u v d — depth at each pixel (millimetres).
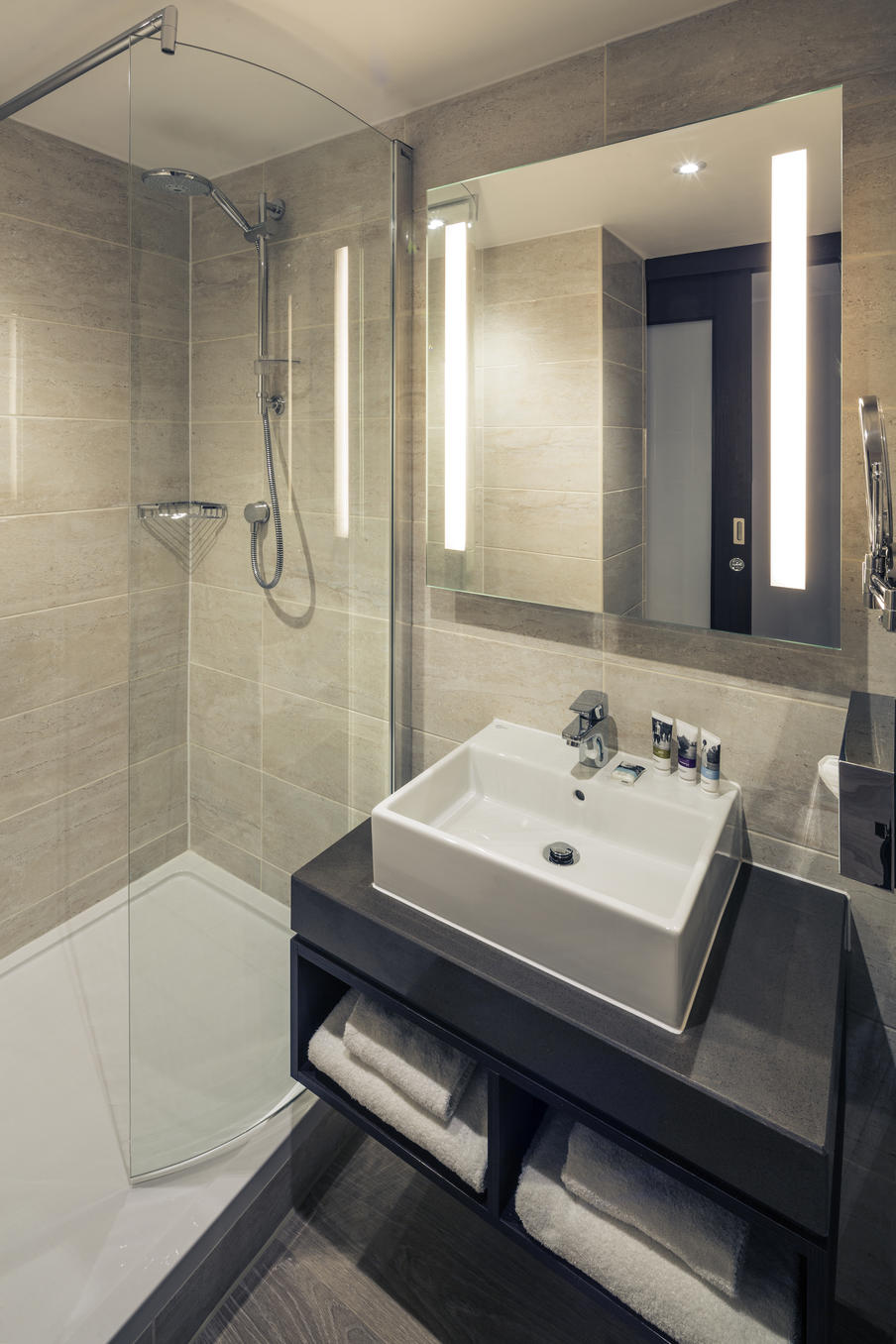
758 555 1376
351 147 1645
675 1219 1109
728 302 1342
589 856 1478
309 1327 1450
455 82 1630
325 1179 1754
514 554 1676
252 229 1562
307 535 1738
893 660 1312
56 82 1558
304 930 1462
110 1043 2014
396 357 1818
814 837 1444
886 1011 1418
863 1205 1479
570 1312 1487
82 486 2256
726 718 1511
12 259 1980
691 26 1373
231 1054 1688
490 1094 1236
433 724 1972
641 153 1384
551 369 1559
